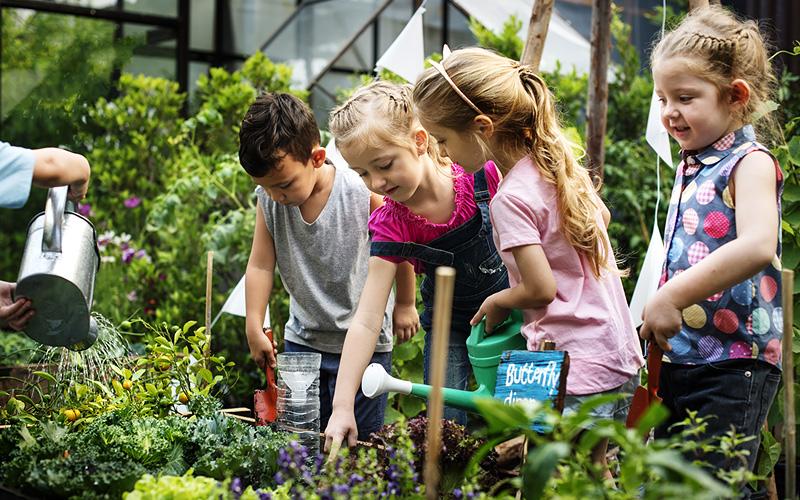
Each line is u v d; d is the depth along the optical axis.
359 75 4.94
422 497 1.10
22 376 2.90
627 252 3.61
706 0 2.20
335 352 2.26
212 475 1.48
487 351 1.60
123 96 5.04
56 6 5.16
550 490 1.02
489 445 1.00
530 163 1.60
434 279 2.06
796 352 2.27
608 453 1.64
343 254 2.21
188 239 3.79
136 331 3.54
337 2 5.27
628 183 3.69
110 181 4.41
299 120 2.00
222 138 4.06
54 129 5.02
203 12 5.69
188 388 2.01
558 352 1.35
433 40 5.05
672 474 0.94
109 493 1.33
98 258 1.67
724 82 1.53
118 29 5.35
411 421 1.45
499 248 1.58
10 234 5.20
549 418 0.93
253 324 2.20
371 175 1.78
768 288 1.56
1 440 1.58
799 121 2.74
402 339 2.38
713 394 1.53
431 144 1.92
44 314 1.55
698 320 1.57
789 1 3.88
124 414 1.73
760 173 1.48
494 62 1.61
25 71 5.10
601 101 2.73
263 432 1.63
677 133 1.61
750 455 1.52
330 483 1.30
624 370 1.53
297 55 5.48
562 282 1.54
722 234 1.54
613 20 4.34
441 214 1.92
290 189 2.03
